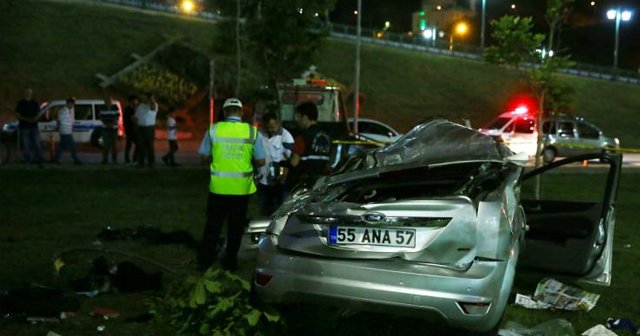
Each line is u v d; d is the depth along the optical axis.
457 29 70.25
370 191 5.22
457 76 45.62
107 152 16.34
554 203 6.27
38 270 6.53
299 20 14.82
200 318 4.96
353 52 45.81
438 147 5.25
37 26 38.06
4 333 4.80
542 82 11.18
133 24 40.44
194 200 11.80
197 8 45.19
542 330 5.12
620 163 6.07
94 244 7.75
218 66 31.44
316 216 4.56
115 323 5.12
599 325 5.20
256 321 4.66
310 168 7.69
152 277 6.07
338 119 17.34
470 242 4.34
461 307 4.21
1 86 32.78
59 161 16.70
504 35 11.20
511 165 5.40
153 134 15.78
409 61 46.25
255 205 11.27
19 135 15.31
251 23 14.98
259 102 15.28
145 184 13.62
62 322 5.07
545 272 6.08
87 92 33.53
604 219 5.96
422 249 4.36
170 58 36.12
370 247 4.43
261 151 6.72
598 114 44.97
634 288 6.63
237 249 6.68
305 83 16.89
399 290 4.23
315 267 4.42
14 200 11.12
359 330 5.14
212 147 6.64
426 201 4.41
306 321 5.05
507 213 4.61
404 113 39.69
